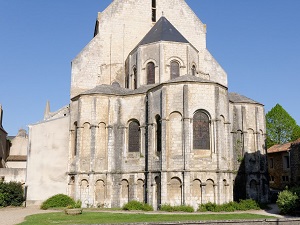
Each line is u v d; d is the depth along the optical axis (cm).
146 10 5541
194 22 5716
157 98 3966
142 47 4825
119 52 5325
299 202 3102
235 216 2975
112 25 5369
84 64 5141
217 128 3778
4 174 4947
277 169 6316
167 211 3462
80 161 4269
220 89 3984
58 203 4050
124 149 4316
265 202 4500
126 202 4175
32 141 4625
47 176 4525
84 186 4212
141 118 4281
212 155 3725
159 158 3797
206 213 3269
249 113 4797
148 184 3862
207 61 5600
